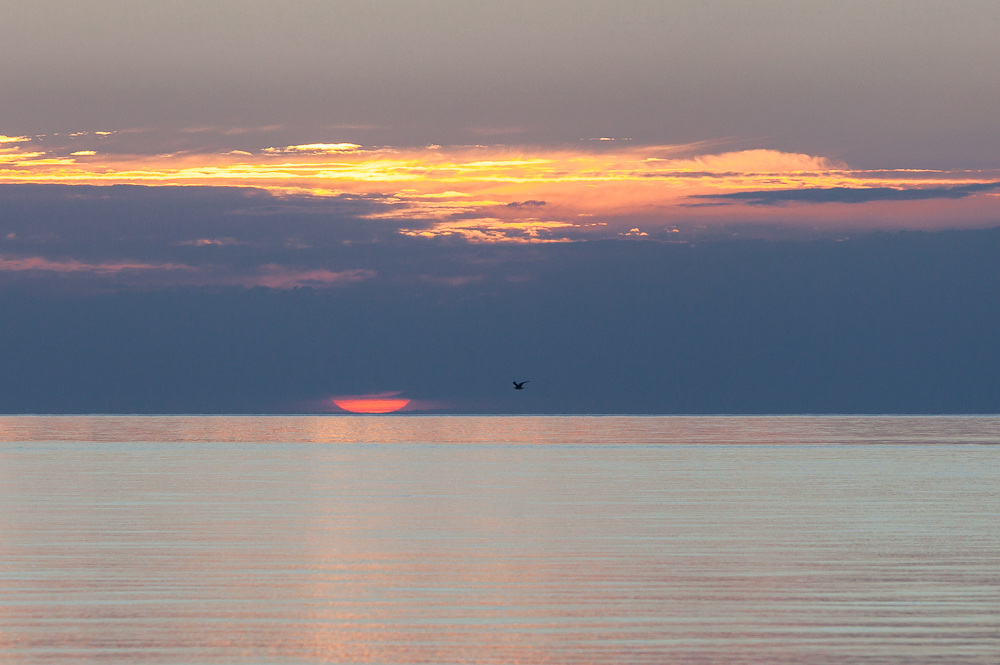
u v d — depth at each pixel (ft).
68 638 143.23
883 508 288.92
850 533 236.43
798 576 184.14
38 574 185.68
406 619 153.48
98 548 213.87
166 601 164.35
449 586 175.94
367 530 242.17
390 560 200.23
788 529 243.19
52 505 297.33
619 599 166.09
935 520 260.42
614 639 143.13
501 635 145.07
